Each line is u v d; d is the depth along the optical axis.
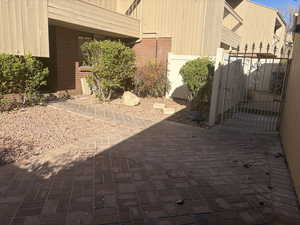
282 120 6.61
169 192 3.46
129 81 11.47
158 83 11.34
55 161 4.32
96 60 8.95
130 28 11.80
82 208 2.99
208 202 3.25
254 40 18.02
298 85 4.57
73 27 9.89
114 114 7.97
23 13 7.14
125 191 3.42
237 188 3.67
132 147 5.21
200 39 11.22
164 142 5.63
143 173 4.01
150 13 12.22
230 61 7.87
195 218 2.90
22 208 2.95
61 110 7.73
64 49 9.95
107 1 12.17
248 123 7.96
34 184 3.51
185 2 11.31
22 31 7.18
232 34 14.55
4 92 6.85
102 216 2.86
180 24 11.55
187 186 3.65
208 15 10.98
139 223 2.77
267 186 3.77
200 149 5.30
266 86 10.13
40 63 7.95
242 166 4.50
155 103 9.71
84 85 11.07
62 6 8.32
